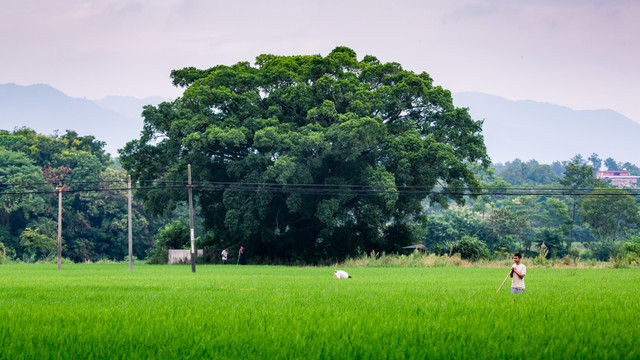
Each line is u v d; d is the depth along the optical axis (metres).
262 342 9.36
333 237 60.69
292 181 52.34
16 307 13.86
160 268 44.56
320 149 53.12
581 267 44.88
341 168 56.16
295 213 58.53
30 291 19.05
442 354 8.53
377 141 54.31
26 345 9.10
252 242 60.22
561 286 21.86
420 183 56.06
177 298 16.28
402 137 54.91
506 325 10.97
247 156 52.88
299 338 9.48
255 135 51.28
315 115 53.81
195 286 21.69
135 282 24.55
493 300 15.55
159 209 59.84
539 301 15.30
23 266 51.56
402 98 58.19
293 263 57.94
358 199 56.62
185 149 57.53
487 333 10.12
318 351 8.63
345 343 9.23
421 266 47.69
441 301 15.30
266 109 58.69
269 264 58.62
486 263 49.47
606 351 8.55
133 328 10.52
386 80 60.50
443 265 48.06
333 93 55.84
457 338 9.77
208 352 8.67
